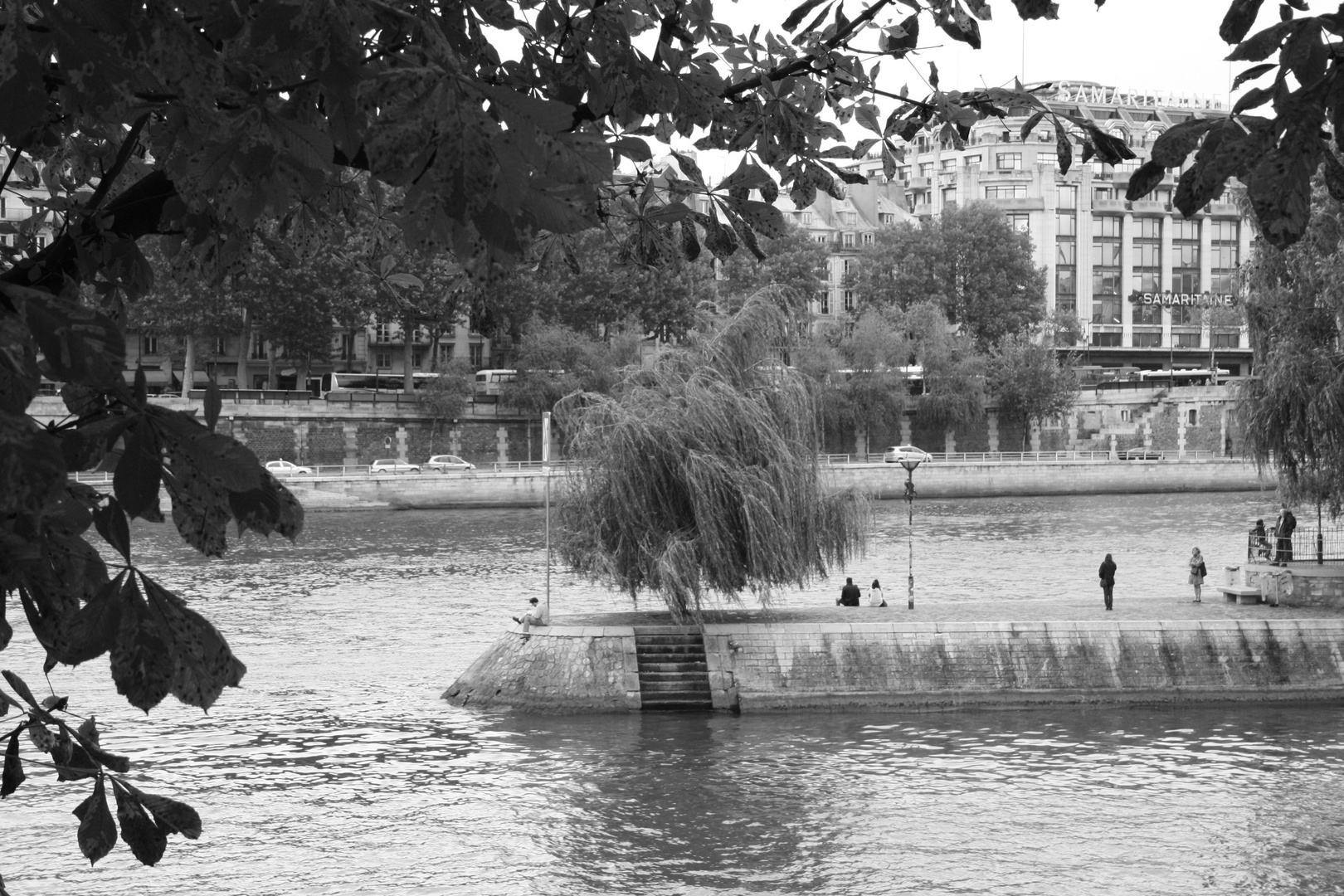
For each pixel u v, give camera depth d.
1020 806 30.88
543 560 73.19
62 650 3.45
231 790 32.00
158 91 3.31
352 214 6.73
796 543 40.94
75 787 31.30
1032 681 40.50
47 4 2.98
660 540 40.53
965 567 69.88
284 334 108.94
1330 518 46.22
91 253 4.97
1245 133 3.40
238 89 3.33
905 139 6.17
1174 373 162.00
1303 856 27.62
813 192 6.18
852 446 131.38
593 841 28.69
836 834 29.05
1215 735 36.94
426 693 41.78
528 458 124.75
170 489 3.35
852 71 5.96
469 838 28.89
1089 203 183.62
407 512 102.19
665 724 38.16
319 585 63.81
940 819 30.05
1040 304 160.88
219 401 3.43
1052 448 144.38
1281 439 44.34
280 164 3.42
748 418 40.59
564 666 40.09
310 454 116.69
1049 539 84.06
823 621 42.16
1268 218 3.41
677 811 30.58
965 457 131.62
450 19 4.30
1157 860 27.47
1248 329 46.16
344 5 3.21
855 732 37.44
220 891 25.94
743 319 42.22
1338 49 3.29
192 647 3.51
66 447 3.29
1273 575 45.31
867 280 161.62
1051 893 25.81
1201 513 102.44
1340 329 43.09
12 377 3.02
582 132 3.18
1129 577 66.00
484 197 3.14
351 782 32.66
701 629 40.88
